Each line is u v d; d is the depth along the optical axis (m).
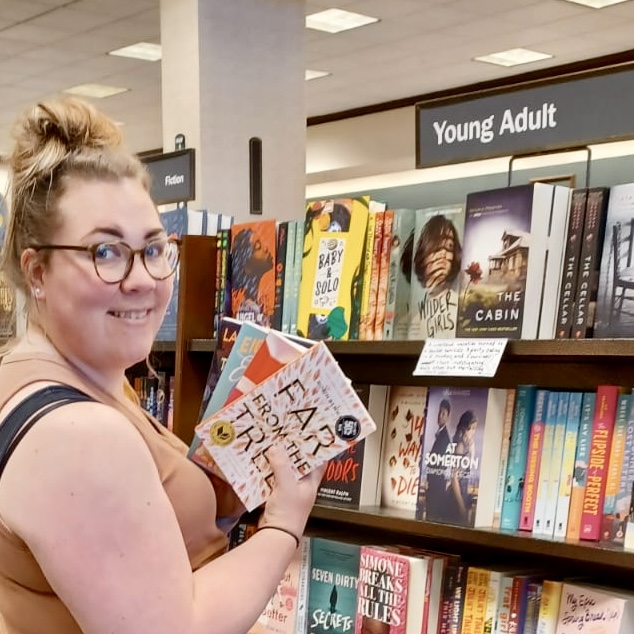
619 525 1.84
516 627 2.00
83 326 1.31
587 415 1.91
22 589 1.24
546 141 2.03
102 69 9.27
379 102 11.09
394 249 2.22
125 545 1.16
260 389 1.48
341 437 1.45
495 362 1.91
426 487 2.13
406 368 2.56
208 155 5.88
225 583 1.27
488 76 9.89
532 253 1.95
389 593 2.11
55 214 1.29
